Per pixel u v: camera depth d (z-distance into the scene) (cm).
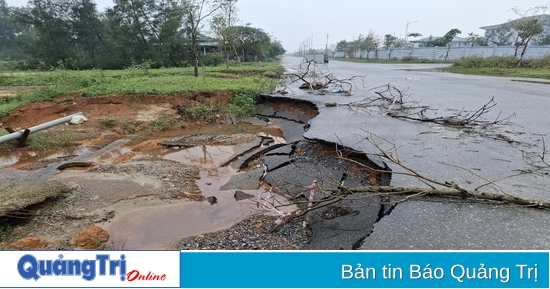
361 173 448
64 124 821
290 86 1287
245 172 520
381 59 4338
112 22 2884
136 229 361
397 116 712
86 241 331
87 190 447
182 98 986
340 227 329
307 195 416
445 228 272
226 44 2172
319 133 590
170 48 2798
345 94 1061
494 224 274
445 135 553
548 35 2922
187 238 340
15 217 360
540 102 838
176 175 512
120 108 918
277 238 330
